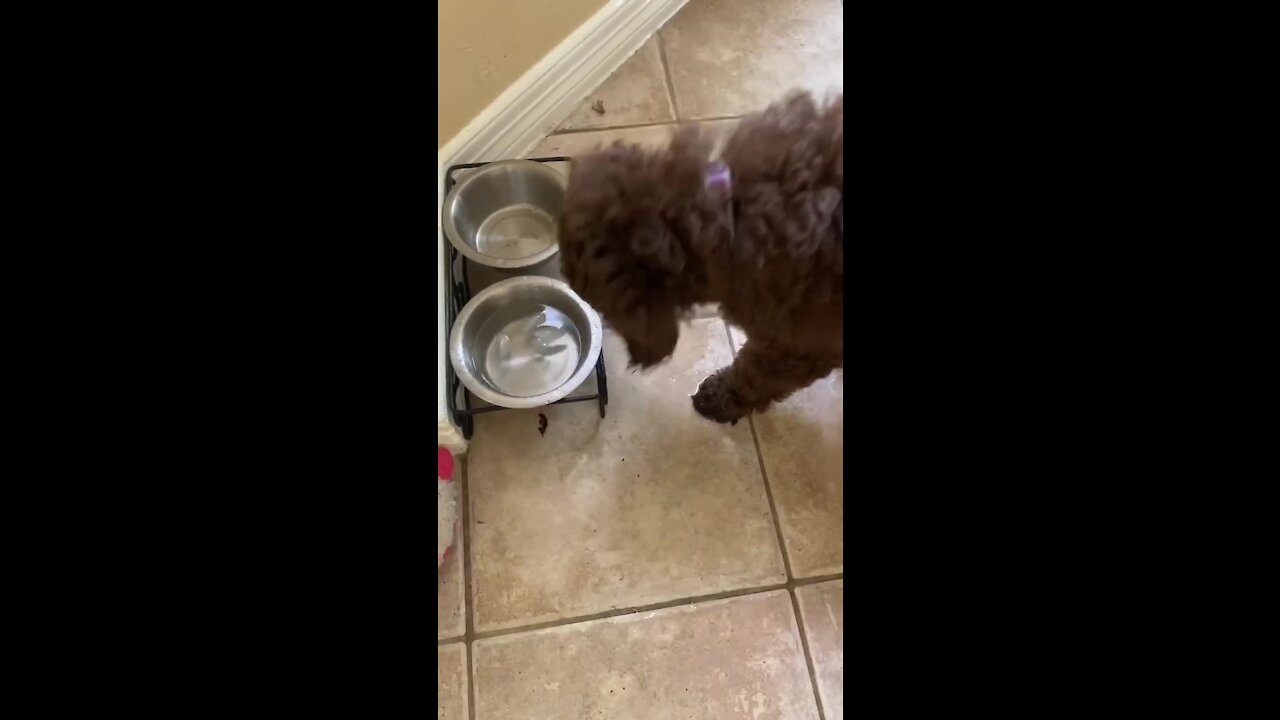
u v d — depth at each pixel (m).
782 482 1.08
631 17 1.36
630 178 0.72
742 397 1.04
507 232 1.15
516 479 1.08
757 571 1.02
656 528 1.04
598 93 1.38
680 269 0.73
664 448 1.10
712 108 1.37
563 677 0.95
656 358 0.82
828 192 0.72
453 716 0.93
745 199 0.71
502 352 1.06
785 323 0.80
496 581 1.01
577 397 1.11
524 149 1.29
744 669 0.96
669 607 0.99
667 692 0.94
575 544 1.03
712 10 1.48
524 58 1.20
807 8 1.49
